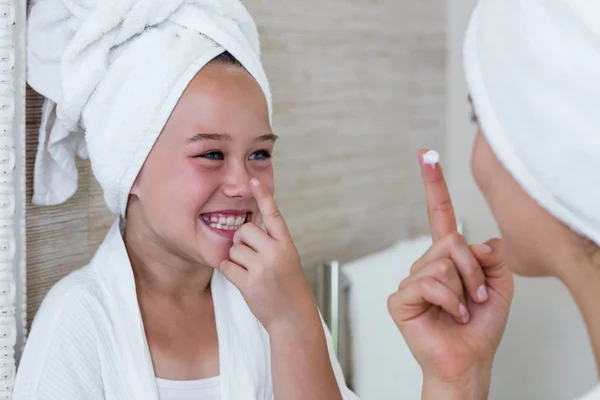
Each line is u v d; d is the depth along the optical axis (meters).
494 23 0.48
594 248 0.46
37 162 0.97
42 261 1.03
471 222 2.10
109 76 0.86
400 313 0.66
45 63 0.93
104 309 0.87
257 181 0.85
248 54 0.91
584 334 1.94
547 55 0.44
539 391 2.02
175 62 0.85
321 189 1.63
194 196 0.85
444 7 2.06
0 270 0.92
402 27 1.89
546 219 0.48
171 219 0.86
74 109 0.89
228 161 0.87
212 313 0.97
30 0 0.96
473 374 0.65
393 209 1.90
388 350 1.72
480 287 0.66
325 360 0.87
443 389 0.65
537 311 2.01
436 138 2.06
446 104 2.10
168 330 0.92
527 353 2.03
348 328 1.64
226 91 0.86
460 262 0.66
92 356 0.84
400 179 1.93
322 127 1.62
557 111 0.44
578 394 1.97
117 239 0.92
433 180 0.70
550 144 0.44
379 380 1.69
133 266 0.93
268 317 0.85
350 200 1.74
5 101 0.91
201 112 0.84
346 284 1.62
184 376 0.91
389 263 1.75
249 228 0.85
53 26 0.93
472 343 0.65
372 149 1.80
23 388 0.83
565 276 0.48
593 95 0.42
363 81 1.75
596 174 0.43
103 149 0.88
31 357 0.84
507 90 0.47
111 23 0.85
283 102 1.50
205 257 0.87
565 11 0.43
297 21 1.52
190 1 0.89
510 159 0.48
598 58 0.42
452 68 2.10
